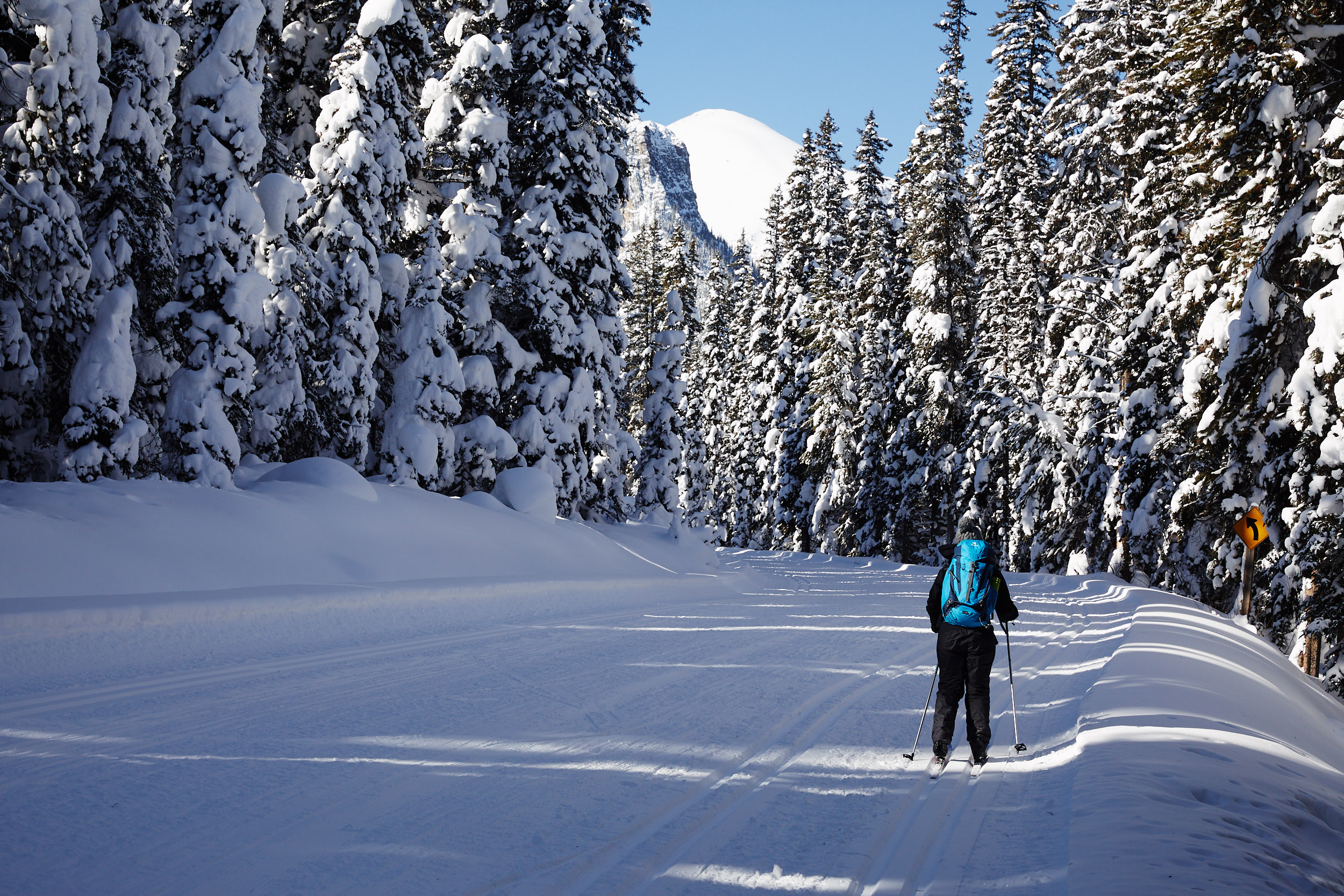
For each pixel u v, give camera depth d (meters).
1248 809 4.54
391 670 8.91
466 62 23.00
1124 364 27.47
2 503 11.55
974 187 43.09
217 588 11.92
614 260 26.83
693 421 65.62
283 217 18.23
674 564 24.45
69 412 14.04
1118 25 31.11
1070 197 33.16
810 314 48.72
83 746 5.87
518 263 24.84
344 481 16.69
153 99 16.02
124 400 14.35
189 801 4.91
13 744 5.85
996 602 6.36
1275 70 14.59
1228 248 17.55
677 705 7.73
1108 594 21.62
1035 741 6.80
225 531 13.40
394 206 20.56
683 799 5.22
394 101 19.95
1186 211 21.81
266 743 6.09
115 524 12.10
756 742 6.57
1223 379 15.55
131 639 9.09
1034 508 33.88
